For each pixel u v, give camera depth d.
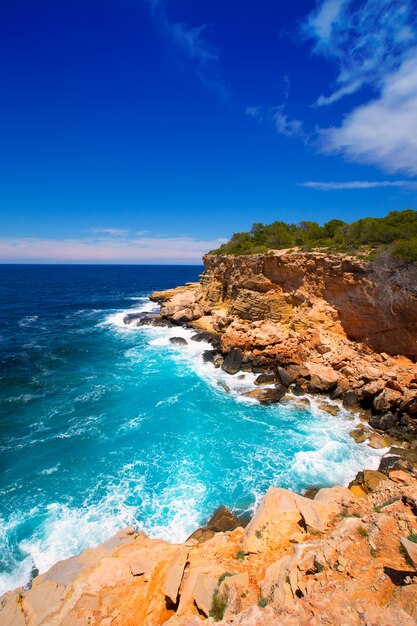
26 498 16.39
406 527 9.14
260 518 11.77
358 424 22.80
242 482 17.45
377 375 24.95
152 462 18.97
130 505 16.00
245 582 9.25
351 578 7.97
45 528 14.76
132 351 37.84
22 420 23.19
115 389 28.00
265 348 32.34
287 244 46.22
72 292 98.06
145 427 22.34
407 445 20.34
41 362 34.38
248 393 26.94
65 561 12.40
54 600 10.70
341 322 31.98
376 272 27.66
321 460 19.14
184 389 27.84
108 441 20.84
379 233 32.12
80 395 26.92
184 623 7.43
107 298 85.25
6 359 35.22
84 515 15.43
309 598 7.39
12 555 13.62
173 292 75.75
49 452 19.78
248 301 40.91
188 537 14.25
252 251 47.16
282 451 19.95
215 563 10.66
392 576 7.64
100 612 9.63
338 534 9.68
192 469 18.39
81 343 41.16
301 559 9.08
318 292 33.97
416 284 25.20
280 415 23.97
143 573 10.94
